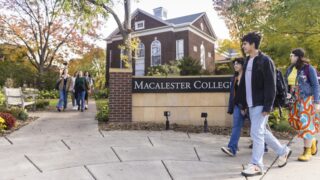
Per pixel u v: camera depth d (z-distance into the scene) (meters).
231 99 5.85
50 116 10.70
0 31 26.41
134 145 6.50
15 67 27.33
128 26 16.80
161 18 33.34
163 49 30.19
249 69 4.74
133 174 4.75
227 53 35.94
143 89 9.28
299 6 10.26
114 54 33.22
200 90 9.32
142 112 9.25
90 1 15.60
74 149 6.14
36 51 27.83
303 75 5.50
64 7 15.46
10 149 6.10
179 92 9.34
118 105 9.13
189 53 30.05
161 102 9.30
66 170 4.91
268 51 12.08
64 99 12.73
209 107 9.29
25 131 7.86
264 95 4.59
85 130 8.07
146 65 30.92
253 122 4.72
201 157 5.70
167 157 5.65
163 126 8.66
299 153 6.04
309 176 4.65
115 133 7.71
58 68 28.45
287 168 5.05
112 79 9.14
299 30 11.23
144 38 31.36
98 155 5.73
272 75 4.56
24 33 26.80
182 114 9.29
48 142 6.69
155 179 4.54
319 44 10.99
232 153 5.77
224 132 8.21
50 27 26.92
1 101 11.08
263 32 11.79
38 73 27.09
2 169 4.93
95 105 15.23
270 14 11.96
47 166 5.10
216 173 4.80
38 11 26.44
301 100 5.54
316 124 5.74
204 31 33.97
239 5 12.79
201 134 7.91
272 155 5.84
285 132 8.18
